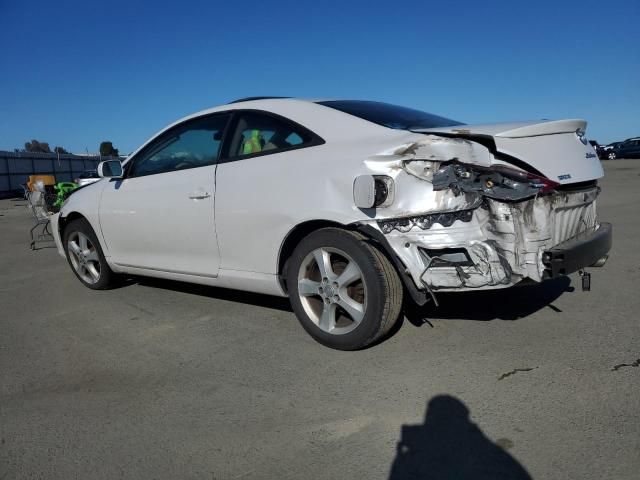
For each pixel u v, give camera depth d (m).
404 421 2.60
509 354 3.29
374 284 3.17
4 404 3.02
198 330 4.04
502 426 2.51
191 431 2.63
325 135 3.47
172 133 4.48
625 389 2.80
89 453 2.49
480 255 2.87
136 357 3.60
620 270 5.31
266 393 2.97
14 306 5.07
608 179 19.09
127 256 4.86
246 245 3.76
